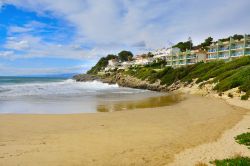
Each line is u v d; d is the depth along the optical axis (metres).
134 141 15.15
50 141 15.12
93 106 32.44
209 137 15.73
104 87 79.62
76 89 66.38
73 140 15.37
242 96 35.00
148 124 20.14
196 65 73.94
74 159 12.09
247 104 31.11
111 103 35.88
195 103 34.94
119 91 62.69
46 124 20.11
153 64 123.44
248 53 77.94
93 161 11.87
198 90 51.94
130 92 59.66
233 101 34.56
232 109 27.97
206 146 13.83
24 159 11.98
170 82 70.25
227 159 11.33
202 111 26.88
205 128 18.34
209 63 70.94
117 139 15.60
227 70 56.50
